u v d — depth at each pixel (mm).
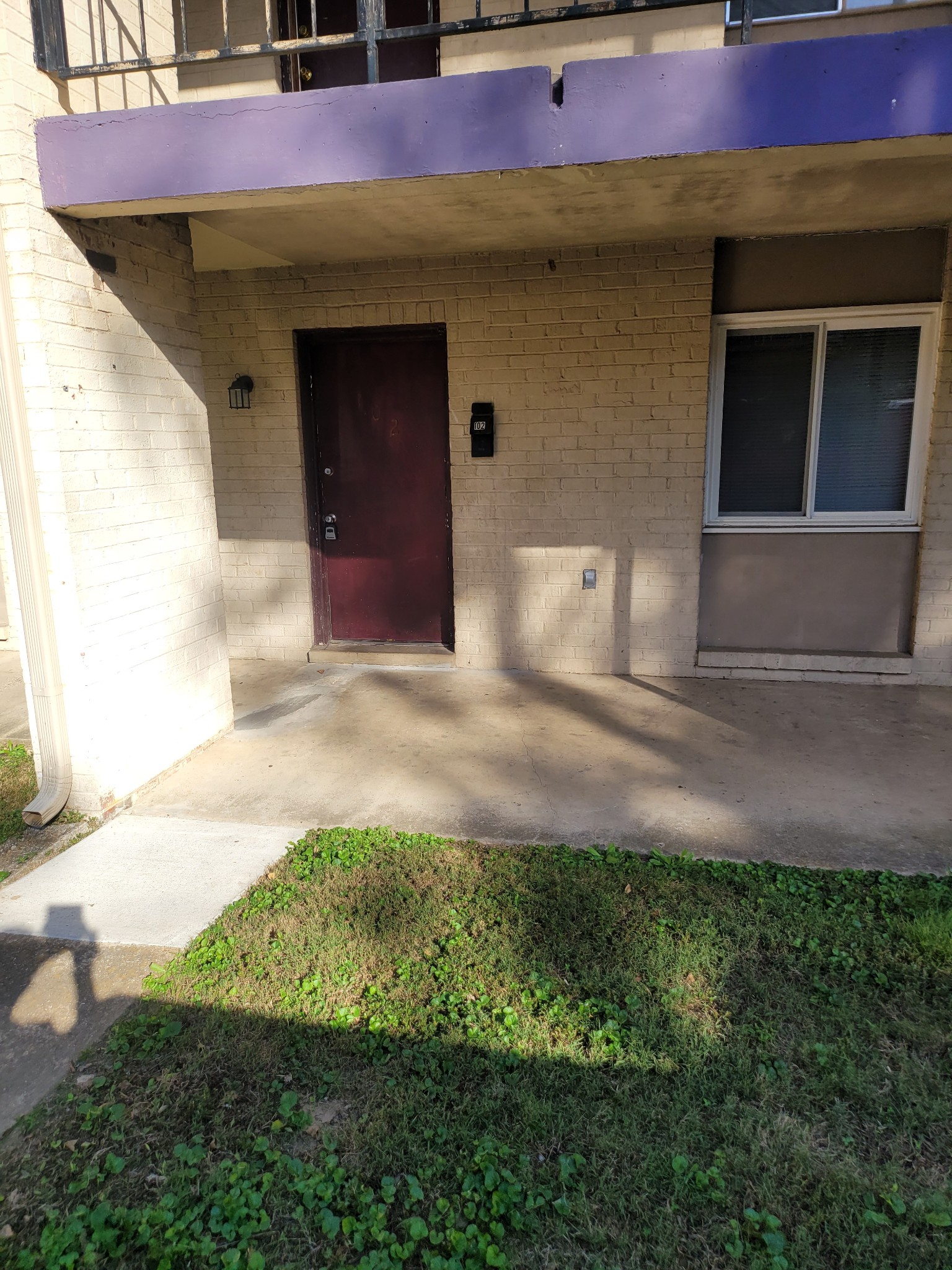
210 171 3240
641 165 3062
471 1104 2203
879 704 5395
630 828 3721
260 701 5609
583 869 3324
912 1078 2289
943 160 3760
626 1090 2240
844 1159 2051
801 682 5906
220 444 6320
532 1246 1846
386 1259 1800
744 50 2838
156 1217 1886
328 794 4141
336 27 5637
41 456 3506
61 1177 2016
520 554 6004
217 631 4836
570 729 5016
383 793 4145
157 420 4148
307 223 4668
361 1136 2111
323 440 6387
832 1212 1916
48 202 3350
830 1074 2295
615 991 2617
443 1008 2549
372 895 3164
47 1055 2400
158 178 3271
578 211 4508
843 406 5680
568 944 2848
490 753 4637
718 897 3135
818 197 4371
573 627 6066
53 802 3756
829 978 2686
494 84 2996
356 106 3100
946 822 3758
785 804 3961
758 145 2902
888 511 5797
